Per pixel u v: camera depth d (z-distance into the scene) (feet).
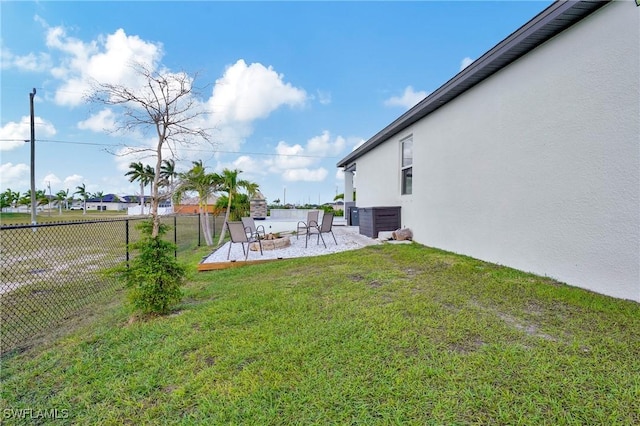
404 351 6.97
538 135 12.31
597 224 10.07
